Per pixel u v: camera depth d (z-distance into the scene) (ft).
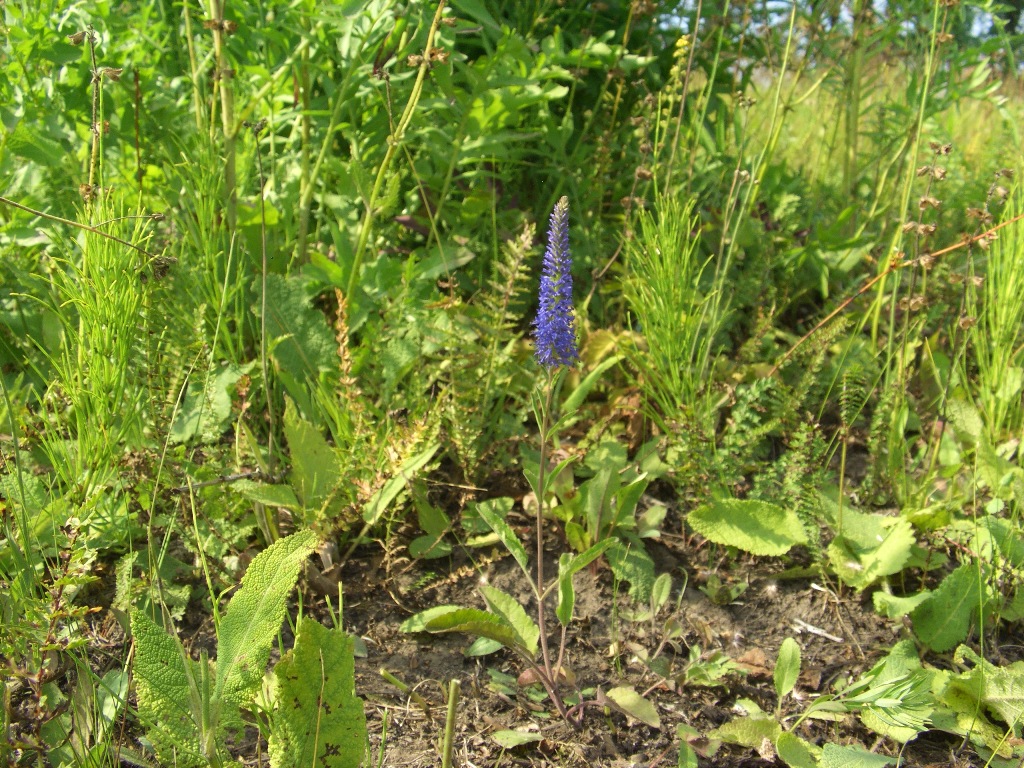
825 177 13.97
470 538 7.72
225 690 4.93
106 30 8.60
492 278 9.86
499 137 8.89
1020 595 7.18
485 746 5.92
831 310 10.78
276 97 9.92
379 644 6.72
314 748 4.95
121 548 6.95
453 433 7.91
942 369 9.97
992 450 8.32
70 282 6.67
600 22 11.27
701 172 11.18
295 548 5.33
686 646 6.93
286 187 9.23
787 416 8.42
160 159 9.14
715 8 11.12
